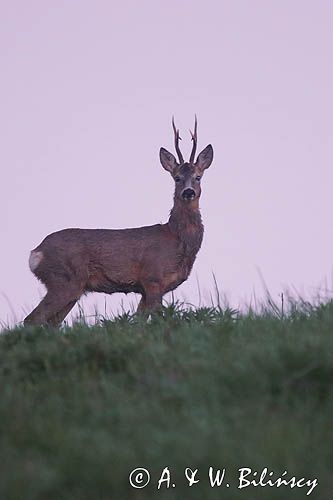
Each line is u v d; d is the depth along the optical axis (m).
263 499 13.88
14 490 13.93
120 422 15.69
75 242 35.94
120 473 14.27
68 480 14.28
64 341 20.09
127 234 36.25
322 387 16.55
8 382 17.80
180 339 19.55
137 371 17.83
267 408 16.03
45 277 36.00
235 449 14.60
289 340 18.27
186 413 15.79
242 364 17.06
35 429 15.32
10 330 22.53
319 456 14.48
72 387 17.39
